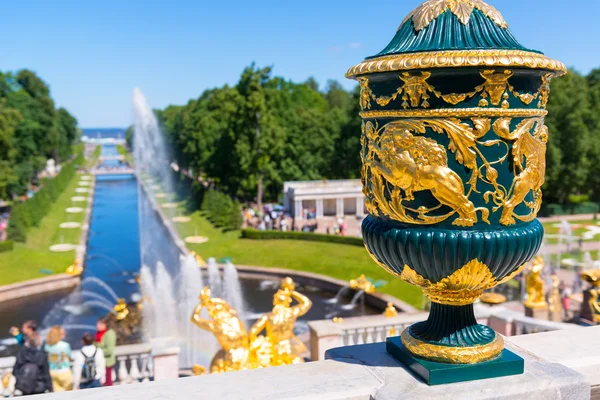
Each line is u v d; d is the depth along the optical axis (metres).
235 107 64.62
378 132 3.67
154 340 21.30
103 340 12.14
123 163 170.38
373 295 31.34
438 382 3.64
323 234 46.06
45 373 10.29
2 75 80.44
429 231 3.52
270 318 9.80
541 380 3.67
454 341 3.81
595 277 9.96
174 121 119.31
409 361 3.88
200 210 66.88
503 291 29.55
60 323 30.12
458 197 3.41
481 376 3.70
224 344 9.43
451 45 3.52
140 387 3.73
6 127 58.78
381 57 3.52
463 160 3.39
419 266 3.64
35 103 88.56
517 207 3.56
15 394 10.30
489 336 3.90
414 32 3.74
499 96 3.32
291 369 3.96
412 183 3.48
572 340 4.60
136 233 59.25
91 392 3.66
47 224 57.94
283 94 79.31
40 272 38.34
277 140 64.44
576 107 58.06
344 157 71.00
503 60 3.19
